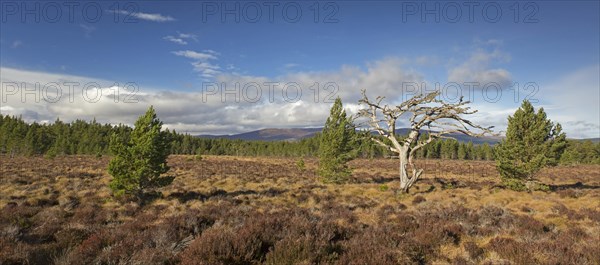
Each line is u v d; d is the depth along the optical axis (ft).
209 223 40.63
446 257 27.58
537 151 81.71
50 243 32.37
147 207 57.11
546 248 28.40
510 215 46.93
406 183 84.84
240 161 245.04
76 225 39.68
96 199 64.28
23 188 77.36
